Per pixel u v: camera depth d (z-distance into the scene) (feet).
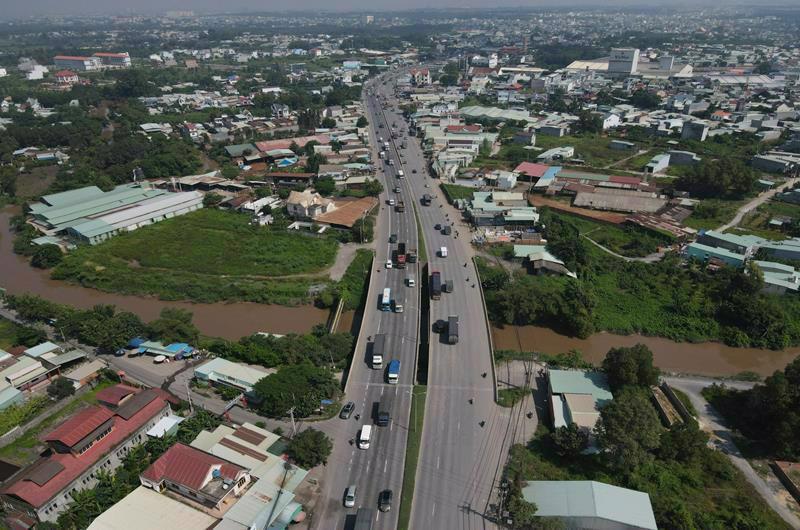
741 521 225.97
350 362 338.13
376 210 574.97
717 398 308.40
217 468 237.86
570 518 220.84
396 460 258.16
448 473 250.98
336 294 415.64
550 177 641.40
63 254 502.79
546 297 385.50
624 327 380.37
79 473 242.58
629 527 217.77
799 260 443.32
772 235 497.46
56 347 350.84
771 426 275.18
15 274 486.79
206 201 609.42
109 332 349.82
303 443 253.24
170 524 219.41
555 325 388.98
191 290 437.17
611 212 560.20
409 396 299.58
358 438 271.08
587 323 367.66
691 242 484.33
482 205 553.23
